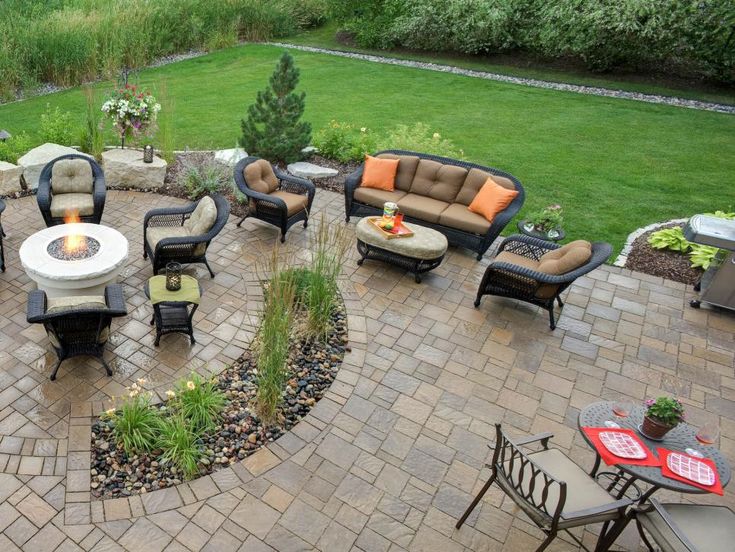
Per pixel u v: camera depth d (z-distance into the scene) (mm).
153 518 3553
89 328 4457
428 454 4227
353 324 5578
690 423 4727
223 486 3807
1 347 4793
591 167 10078
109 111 8148
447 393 4828
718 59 14594
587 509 3141
